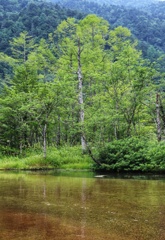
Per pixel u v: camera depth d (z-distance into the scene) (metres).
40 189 12.49
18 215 8.05
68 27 34.34
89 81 30.14
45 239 6.16
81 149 26.02
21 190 12.20
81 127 22.67
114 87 24.31
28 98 27.62
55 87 23.28
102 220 7.55
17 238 6.21
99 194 11.30
